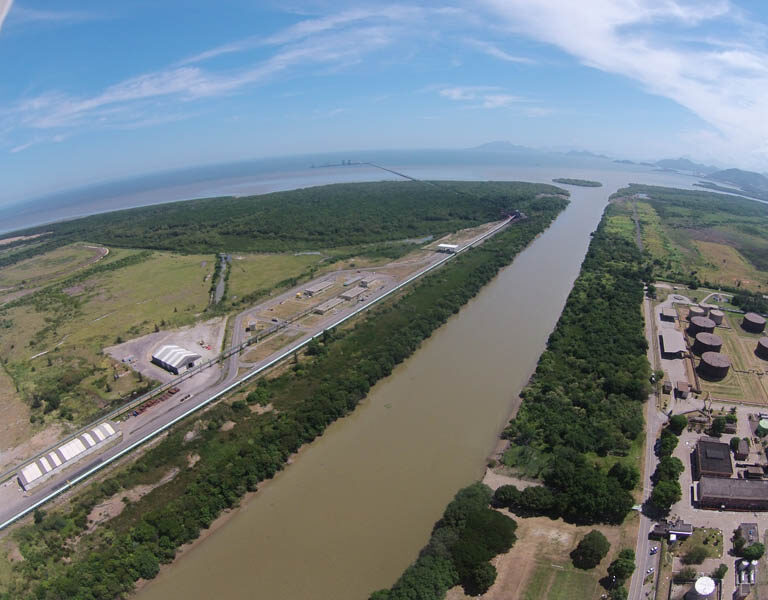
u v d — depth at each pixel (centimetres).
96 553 9806
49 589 8969
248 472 11894
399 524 10531
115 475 12188
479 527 9556
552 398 14462
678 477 11262
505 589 8675
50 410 15162
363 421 14375
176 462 12575
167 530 10188
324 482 11931
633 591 8569
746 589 8488
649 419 13738
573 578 8862
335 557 9781
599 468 11662
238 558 9888
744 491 10488
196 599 9012
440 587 8506
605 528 10012
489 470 11981
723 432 12975
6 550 10075
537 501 10344
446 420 14225
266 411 14675
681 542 9625
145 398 15400
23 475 11975
